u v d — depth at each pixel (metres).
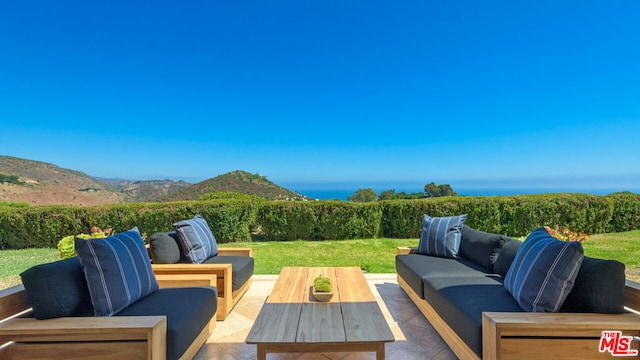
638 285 1.79
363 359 2.13
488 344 1.63
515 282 2.01
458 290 2.27
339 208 7.02
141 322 1.63
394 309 3.02
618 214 7.46
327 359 2.13
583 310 1.76
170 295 2.19
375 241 6.70
